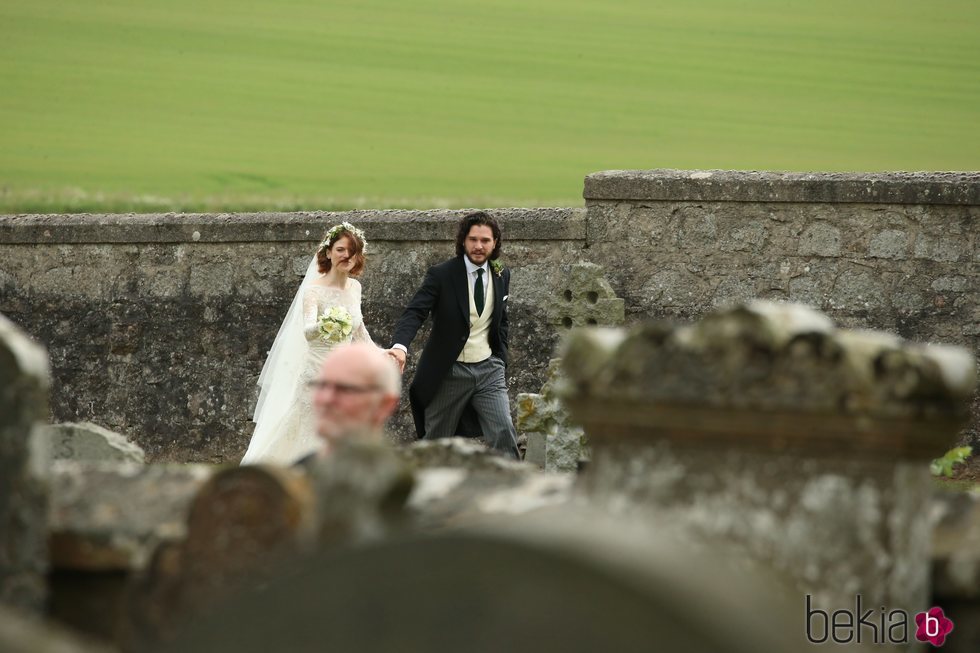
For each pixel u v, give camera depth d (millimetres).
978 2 102250
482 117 85188
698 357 9656
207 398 42375
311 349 33875
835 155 76750
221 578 10125
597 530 7457
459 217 40031
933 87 87812
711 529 9727
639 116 85500
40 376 10617
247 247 41938
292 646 7695
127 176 69438
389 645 7535
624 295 38781
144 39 93375
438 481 11133
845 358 9461
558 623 7211
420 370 32281
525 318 39531
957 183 36469
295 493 10141
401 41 97812
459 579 7434
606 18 103438
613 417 9891
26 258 43500
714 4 105312
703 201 38125
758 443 9664
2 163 71062
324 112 84312
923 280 36844
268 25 98312
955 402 9805
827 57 94375
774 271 37812
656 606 7023
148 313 42781
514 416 39469
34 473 10570
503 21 102562
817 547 9609
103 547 10859
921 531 10125
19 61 88000
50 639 8109
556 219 39156
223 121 81562
